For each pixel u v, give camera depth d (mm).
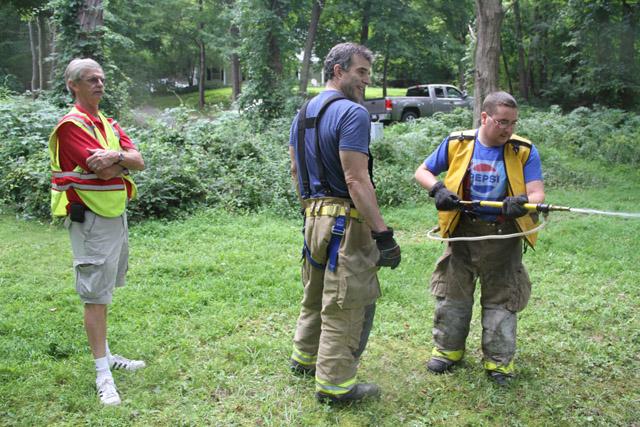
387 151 10789
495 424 3186
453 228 3580
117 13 29062
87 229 3209
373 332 4270
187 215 7527
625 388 3576
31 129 8992
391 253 3020
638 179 11312
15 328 4145
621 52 19891
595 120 15289
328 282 3152
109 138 3338
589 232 7016
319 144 3104
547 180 10836
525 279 3598
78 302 4711
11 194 7832
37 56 33156
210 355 3805
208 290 4988
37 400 3223
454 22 28672
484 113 3453
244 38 16375
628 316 4590
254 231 6898
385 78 28547
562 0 22406
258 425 3090
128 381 3453
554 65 25016
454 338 3680
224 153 9281
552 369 3783
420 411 3293
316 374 3285
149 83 36719
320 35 26125
